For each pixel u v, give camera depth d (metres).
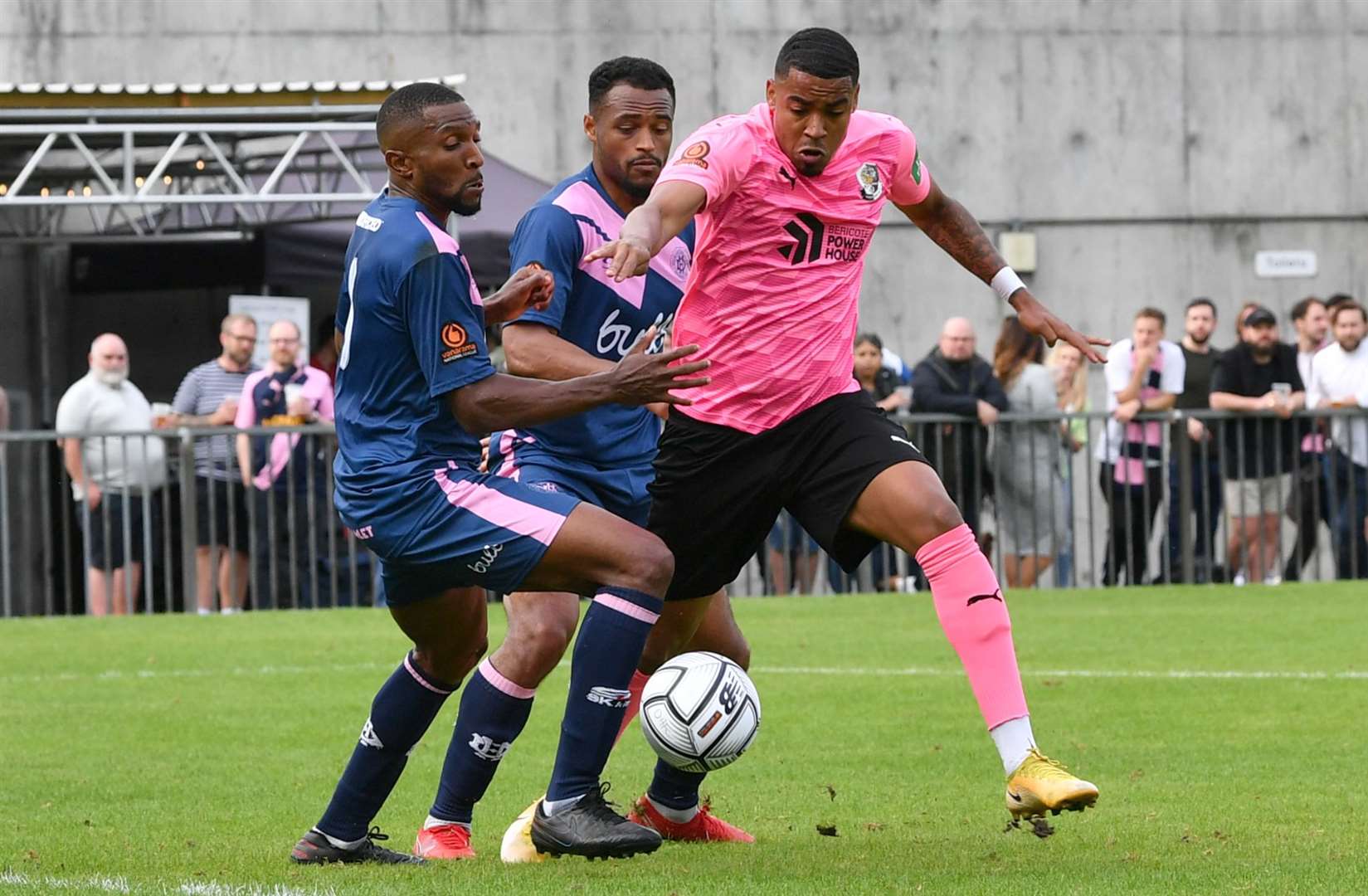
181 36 70.50
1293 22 74.31
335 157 56.12
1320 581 52.44
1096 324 73.81
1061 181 73.62
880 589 52.59
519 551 16.48
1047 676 33.22
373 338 16.50
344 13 70.88
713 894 14.96
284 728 28.66
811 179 18.34
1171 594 49.03
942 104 73.25
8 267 68.38
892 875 16.02
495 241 57.00
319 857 17.44
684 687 18.17
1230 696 30.42
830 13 72.50
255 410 49.88
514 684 17.92
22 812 21.33
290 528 49.56
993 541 51.69
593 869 16.67
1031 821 18.69
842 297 18.83
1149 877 15.76
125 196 52.31
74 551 52.06
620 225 19.97
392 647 39.34
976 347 73.50
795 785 22.91
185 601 49.59
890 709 29.75
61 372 69.31
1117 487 52.38
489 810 21.73
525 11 71.31
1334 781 22.55
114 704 31.50
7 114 52.53
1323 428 52.34
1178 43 73.94
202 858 17.95
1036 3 73.38
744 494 18.83
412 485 16.48
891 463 18.22
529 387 16.16
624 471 20.30
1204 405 52.72
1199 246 74.25
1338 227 74.62
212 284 65.50
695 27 71.88
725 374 18.64
